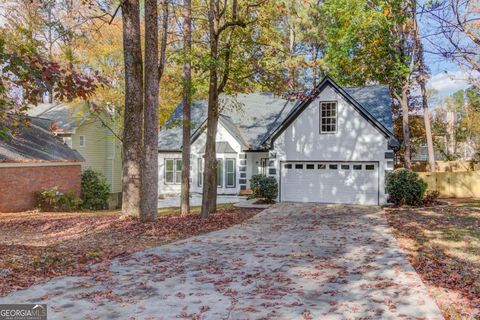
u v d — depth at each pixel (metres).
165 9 16.39
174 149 29.52
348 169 22.33
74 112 30.00
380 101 24.02
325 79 22.39
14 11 16.06
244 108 30.45
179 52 17.44
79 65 21.44
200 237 12.76
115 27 23.56
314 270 8.56
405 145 32.66
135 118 15.59
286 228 14.69
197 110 30.78
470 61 11.37
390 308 6.20
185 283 7.57
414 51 27.00
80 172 25.80
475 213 18.44
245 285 7.46
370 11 27.33
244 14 17.52
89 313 5.96
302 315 5.91
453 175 28.95
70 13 19.86
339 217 17.44
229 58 17.23
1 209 20.31
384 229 14.13
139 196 15.77
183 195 18.66
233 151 27.66
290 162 23.30
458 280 7.95
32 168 22.06
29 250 10.00
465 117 46.34
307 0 33.47
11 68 7.16
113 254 10.18
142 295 6.84
